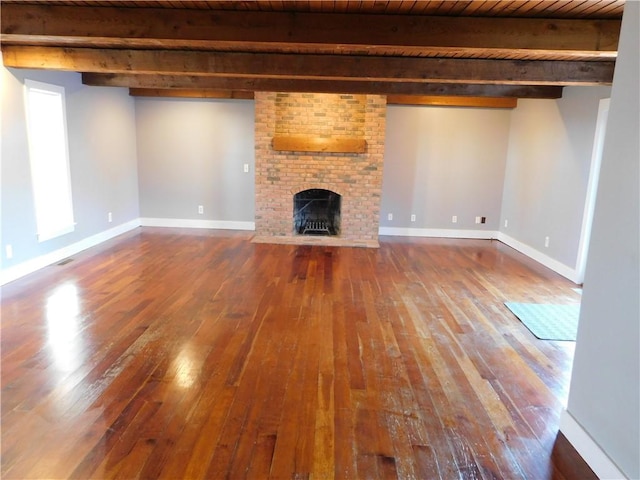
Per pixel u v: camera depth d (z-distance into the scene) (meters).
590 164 4.82
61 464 1.97
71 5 3.08
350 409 2.45
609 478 1.90
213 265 5.29
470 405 2.52
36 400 2.43
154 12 3.09
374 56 4.20
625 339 1.83
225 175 7.27
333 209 7.13
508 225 6.96
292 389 2.63
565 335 3.52
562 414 2.29
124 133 6.79
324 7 2.92
